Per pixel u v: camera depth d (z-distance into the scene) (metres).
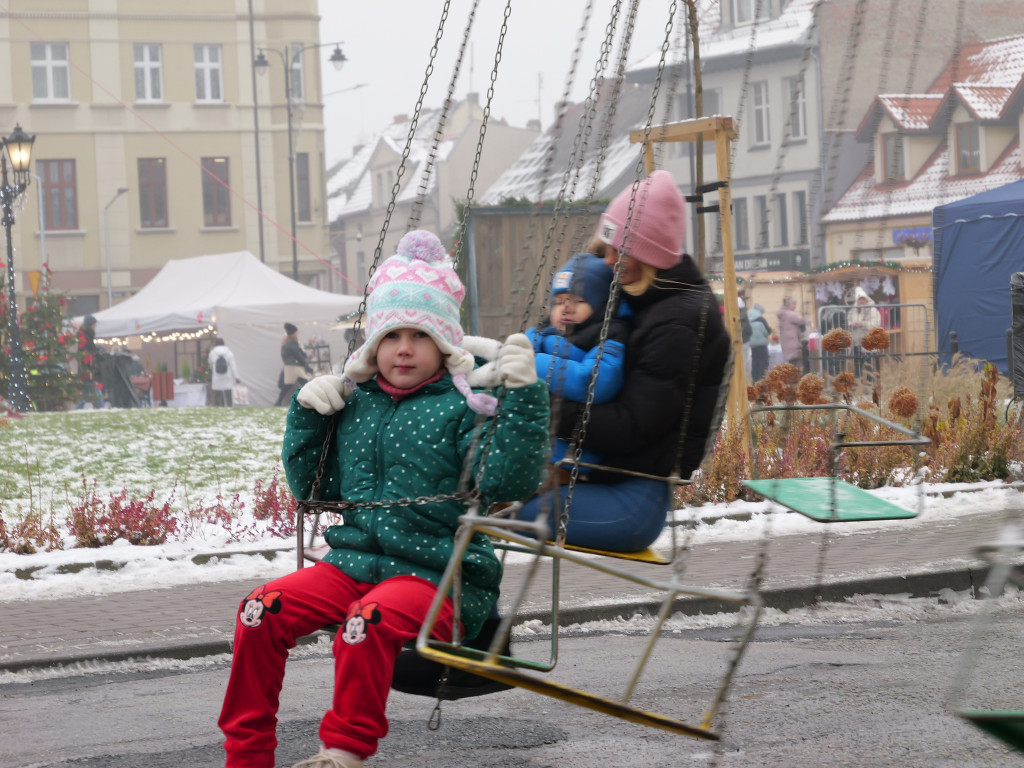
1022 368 16.22
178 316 39.31
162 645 6.95
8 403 27.62
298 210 63.69
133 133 60.97
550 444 3.90
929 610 8.00
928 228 29.69
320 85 63.69
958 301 23.95
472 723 5.32
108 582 9.31
